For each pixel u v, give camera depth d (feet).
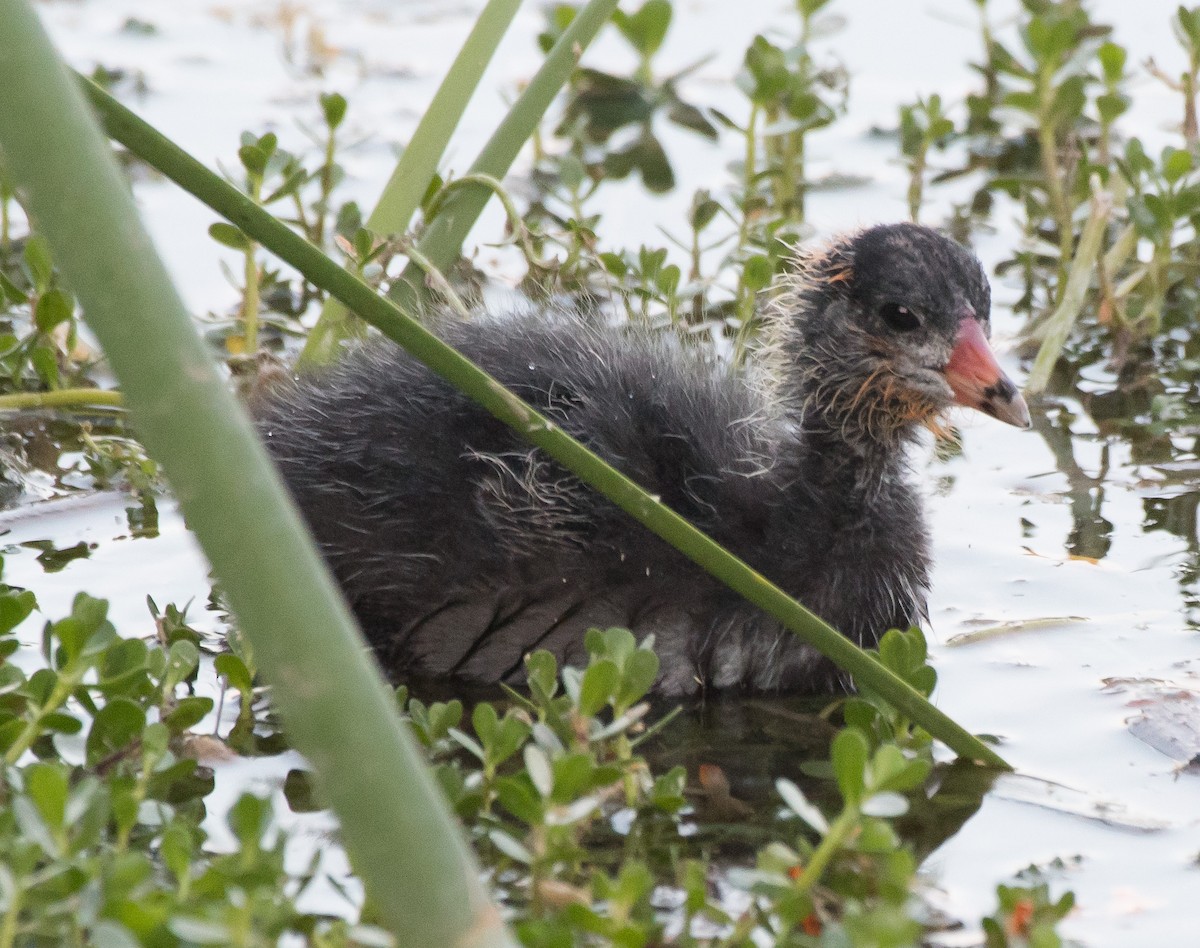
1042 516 34.96
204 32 62.34
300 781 25.21
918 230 32.50
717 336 41.86
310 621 14.73
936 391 31.65
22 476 35.65
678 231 47.80
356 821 14.60
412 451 29.60
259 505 14.83
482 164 35.60
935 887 22.74
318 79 58.13
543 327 31.63
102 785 22.13
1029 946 19.71
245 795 19.94
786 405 32.73
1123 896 22.44
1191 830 24.22
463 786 22.57
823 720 28.60
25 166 14.99
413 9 65.82
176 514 34.53
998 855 23.62
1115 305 42.42
